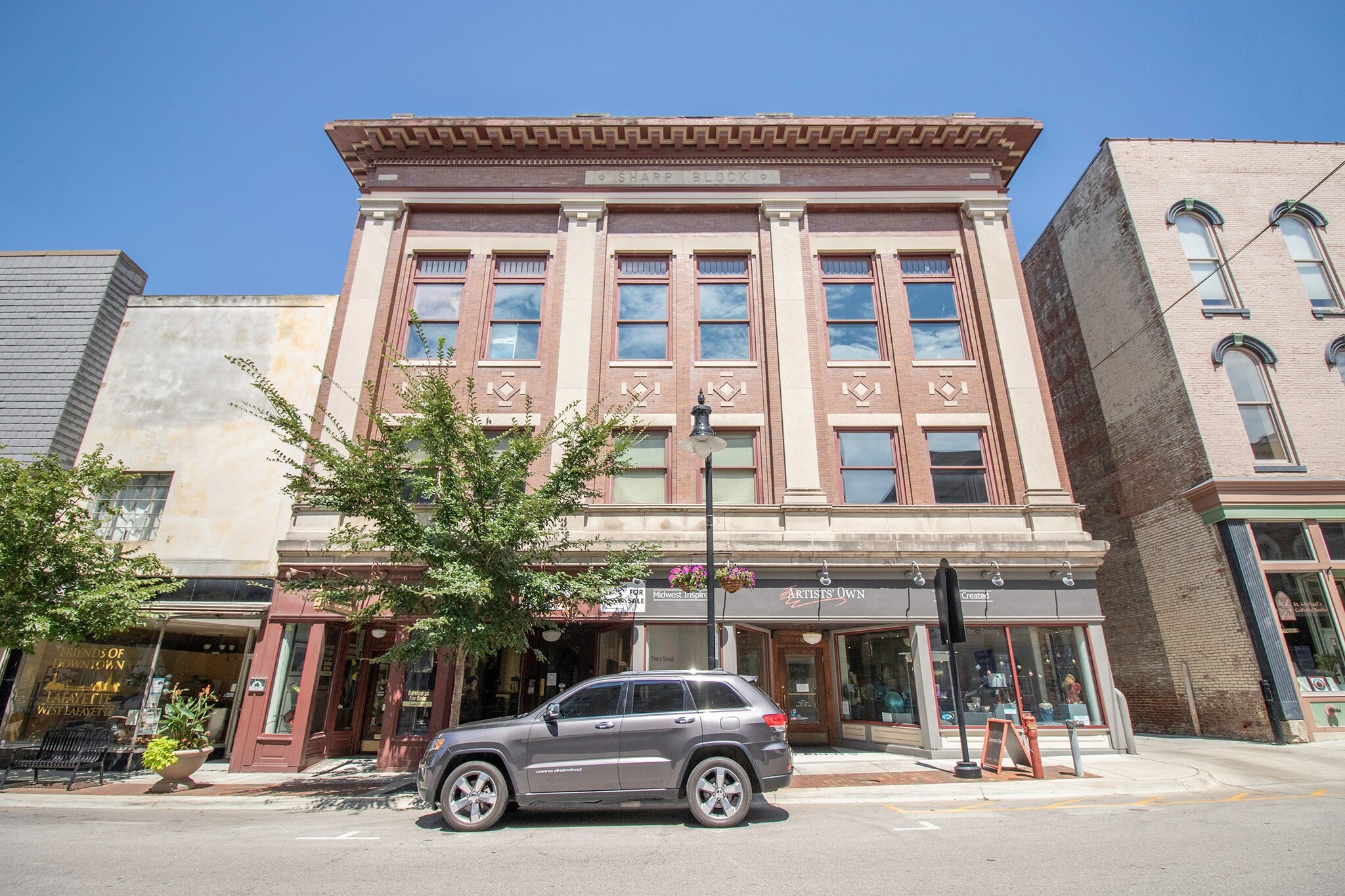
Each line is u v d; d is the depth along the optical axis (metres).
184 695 14.34
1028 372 15.62
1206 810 8.49
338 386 13.12
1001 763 11.45
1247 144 18.80
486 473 10.47
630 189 17.16
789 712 15.48
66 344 15.60
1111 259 19.14
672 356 16.09
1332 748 13.50
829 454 15.17
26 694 13.77
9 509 11.34
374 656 15.44
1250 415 16.53
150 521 15.00
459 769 7.99
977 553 13.88
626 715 8.16
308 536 14.15
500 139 17.20
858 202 17.00
